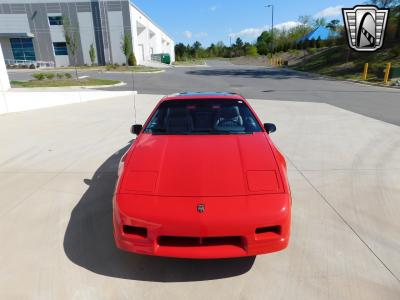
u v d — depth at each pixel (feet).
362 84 63.05
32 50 135.33
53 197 12.57
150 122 11.84
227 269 8.21
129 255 8.84
